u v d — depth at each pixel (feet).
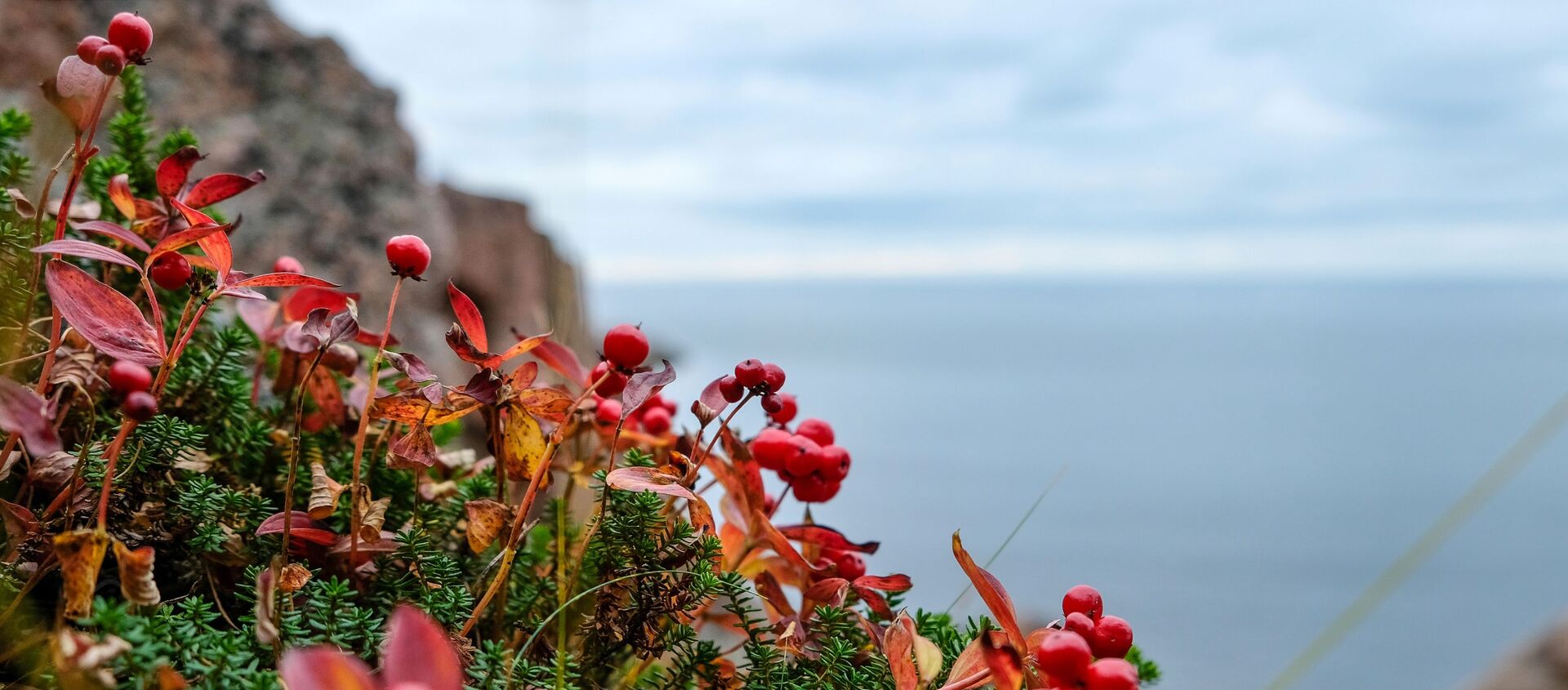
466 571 1.25
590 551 1.18
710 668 1.14
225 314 1.54
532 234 4.62
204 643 0.98
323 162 3.19
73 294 0.99
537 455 1.15
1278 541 38.42
